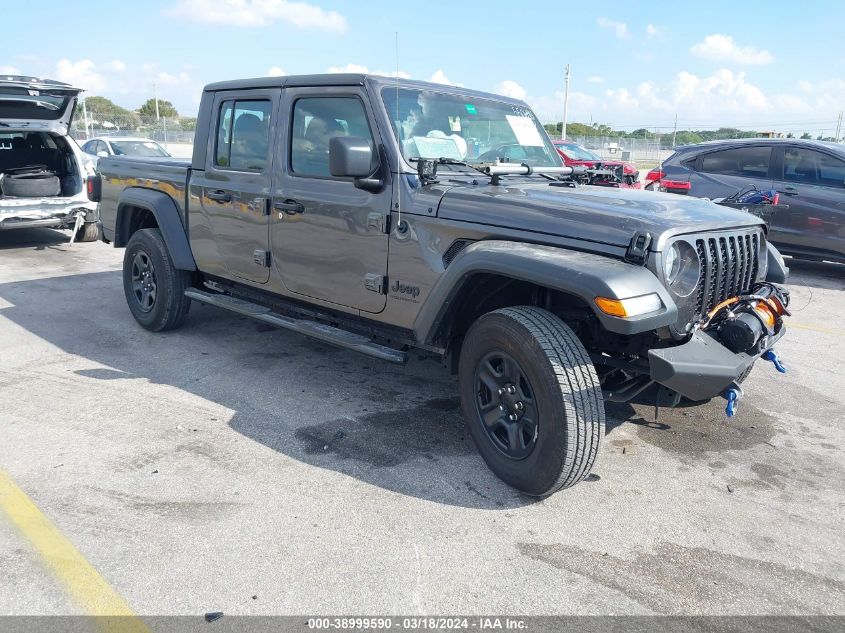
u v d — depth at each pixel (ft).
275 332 18.74
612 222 9.83
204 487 10.48
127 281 18.78
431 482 10.83
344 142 10.84
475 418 10.98
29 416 12.91
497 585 8.40
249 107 14.73
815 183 27.71
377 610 7.89
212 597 8.04
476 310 11.87
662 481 11.19
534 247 10.12
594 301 8.96
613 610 8.02
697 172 30.96
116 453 11.50
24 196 29.78
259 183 14.35
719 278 10.71
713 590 8.45
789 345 18.99
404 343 12.50
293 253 13.79
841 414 14.19
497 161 13.29
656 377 9.58
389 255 12.00
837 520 10.14
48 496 10.11
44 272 26.23
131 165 18.62
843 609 8.16
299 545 9.08
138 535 9.20
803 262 32.99
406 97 12.60
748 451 12.39
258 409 13.51
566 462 9.57
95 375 15.15
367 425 12.89
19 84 27.99
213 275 16.56
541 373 9.58
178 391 14.33
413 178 11.82
